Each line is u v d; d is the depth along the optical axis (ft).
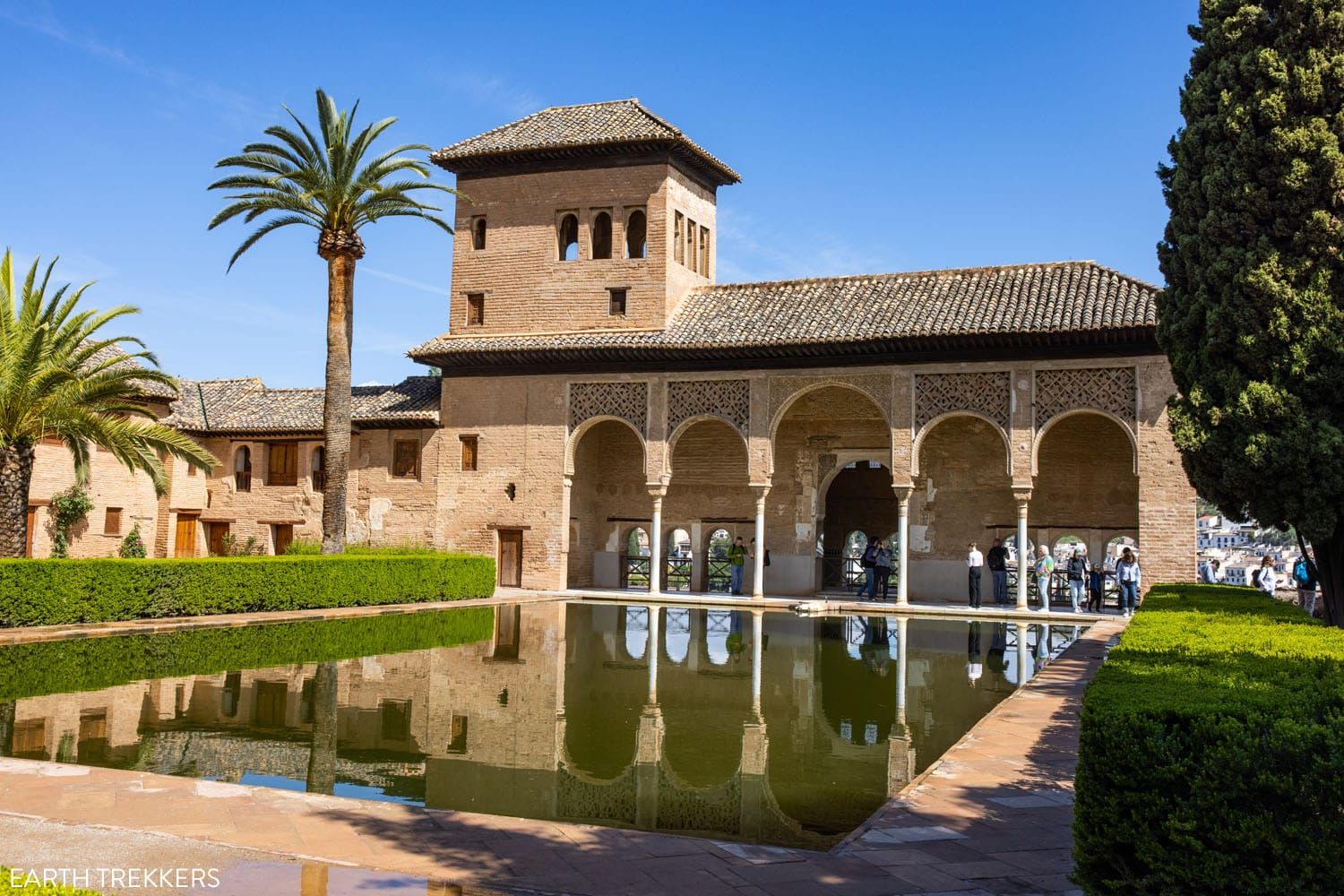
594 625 64.90
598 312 90.07
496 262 93.81
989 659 49.83
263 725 31.45
